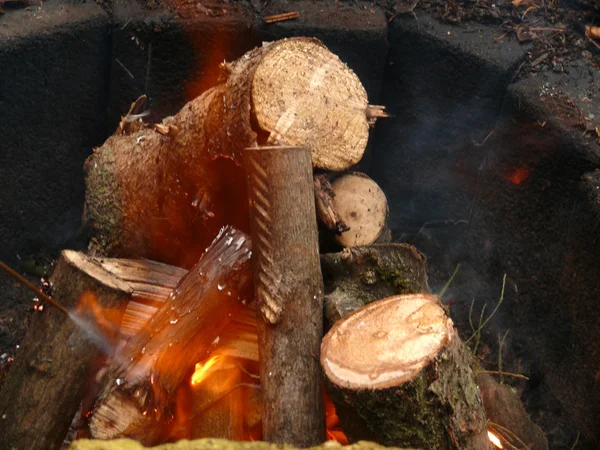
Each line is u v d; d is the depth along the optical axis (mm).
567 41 1714
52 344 1337
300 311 1314
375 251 1370
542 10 1754
